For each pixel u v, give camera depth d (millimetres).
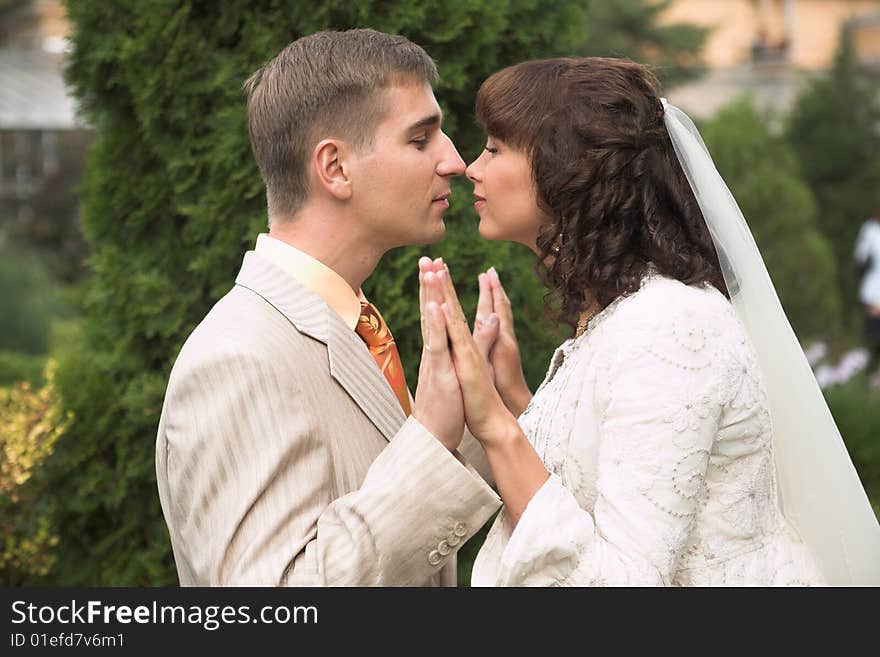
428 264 2717
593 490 2781
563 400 2850
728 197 3057
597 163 2840
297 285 2777
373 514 2486
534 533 2598
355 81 2789
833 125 20969
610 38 24562
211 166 4527
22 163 23875
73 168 22500
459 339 2670
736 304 3078
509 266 4555
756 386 2736
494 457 2689
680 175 2967
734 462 2744
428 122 2869
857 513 3146
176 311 4715
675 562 2602
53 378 5418
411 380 4465
